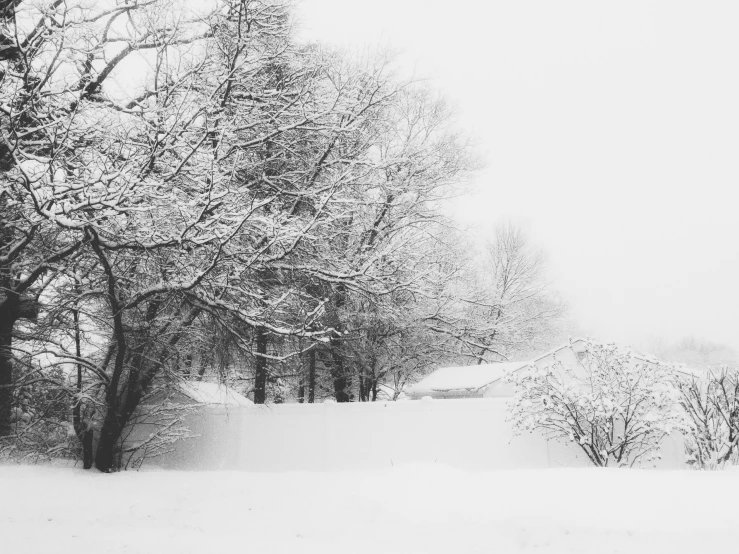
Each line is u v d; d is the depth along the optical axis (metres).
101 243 10.12
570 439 13.56
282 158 14.23
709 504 6.08
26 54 10.23
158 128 10.50
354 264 15.44
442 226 22.33
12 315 11.68
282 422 14.63
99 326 12.09
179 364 13.39
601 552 4.92
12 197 9.94
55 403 11.88
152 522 6.34
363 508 6.57
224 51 12.30
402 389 26.34
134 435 13.95
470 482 7.70
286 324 12.88
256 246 12.18
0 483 8.54
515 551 5.04
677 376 13.34
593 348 13.98
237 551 5.10
